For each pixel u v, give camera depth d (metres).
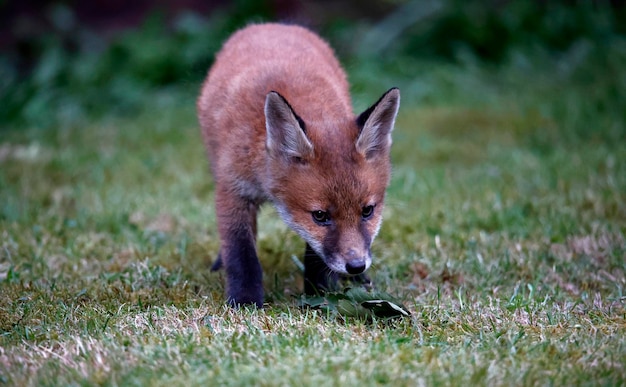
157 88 22.36
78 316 8.70
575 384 6.85
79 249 11.27
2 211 12.89
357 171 8.66
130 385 6.79
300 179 8.66
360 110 17.14
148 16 24.67
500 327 8.40
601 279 10.16
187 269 10.67
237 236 9.38
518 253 11.09
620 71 21.12
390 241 11.81
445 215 12.73
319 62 10.52
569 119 18.19
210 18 25.88
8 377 7.02
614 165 14.59
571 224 11.90
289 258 11.04
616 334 8.12
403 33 25.77
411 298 9.58
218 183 9.56
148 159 16.27
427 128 18.91
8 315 8.70
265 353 7.42
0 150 17.27
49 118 20.44
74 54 24.25
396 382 6.82
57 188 14.59
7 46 24.44
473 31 24.45
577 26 24.39
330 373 6.96
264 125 9.16
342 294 8.91
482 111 19.77
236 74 10.14
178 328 8.26
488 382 6.86
